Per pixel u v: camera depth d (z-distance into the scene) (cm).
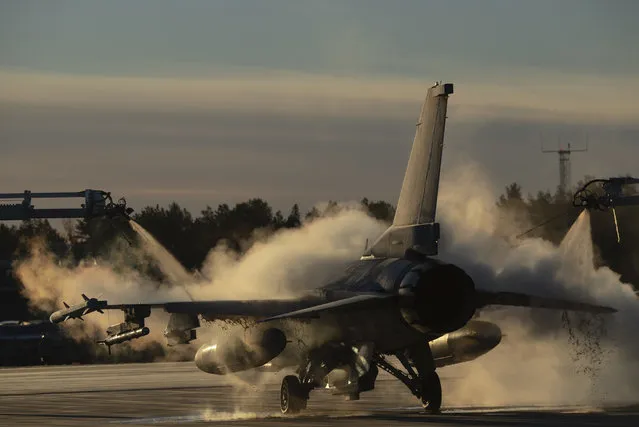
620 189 13725
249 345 10625
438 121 10325
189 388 14012
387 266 10362
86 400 12331
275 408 11150
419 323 9975
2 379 16700
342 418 9750
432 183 10306
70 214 15438
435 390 10394
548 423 8919
